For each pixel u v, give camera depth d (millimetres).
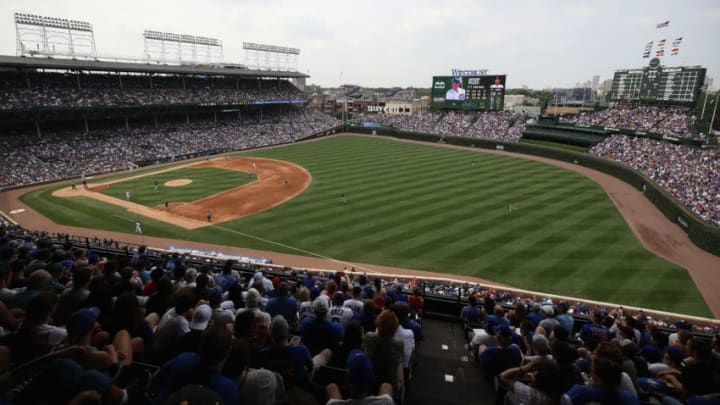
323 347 8016
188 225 44500
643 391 7324
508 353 8305
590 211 47656
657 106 86375
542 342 7605
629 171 62625
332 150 94688
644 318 20781
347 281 15805
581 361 8805
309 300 11766
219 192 57750
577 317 15117
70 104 75625
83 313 5750
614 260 34750
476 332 10531
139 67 84875
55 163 68625
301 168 73875
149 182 64000
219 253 35969
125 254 22844
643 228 42875
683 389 7051
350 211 47844
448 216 45375
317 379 6820
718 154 60062
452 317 14836
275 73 114000
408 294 16969
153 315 8570
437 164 76062
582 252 36250
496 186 58938
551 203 50625
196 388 3992
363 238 39844
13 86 72562
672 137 70562
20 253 13633
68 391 4379
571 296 29172
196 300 8430
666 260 35094
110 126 86125
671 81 84375
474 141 99188
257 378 5195
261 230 42750
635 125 82000
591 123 90250
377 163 77438
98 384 4426
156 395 5105
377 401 4977
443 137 105688
